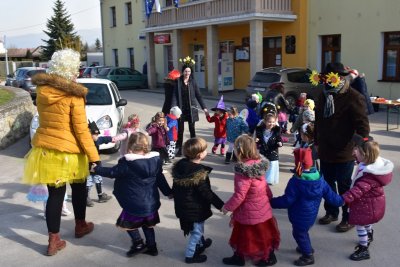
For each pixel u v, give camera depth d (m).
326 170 4.96
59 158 4.27
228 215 5.42
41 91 4.26
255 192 3.90
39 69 22.31
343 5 17.44
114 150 8.96
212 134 11.15
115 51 34.31
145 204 4.14
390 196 5.92
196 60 26.25
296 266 4.09
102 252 4.47
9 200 6.15
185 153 4.05
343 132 4.71
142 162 4.07
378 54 16.28
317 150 5.02
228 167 7.76
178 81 8.38
